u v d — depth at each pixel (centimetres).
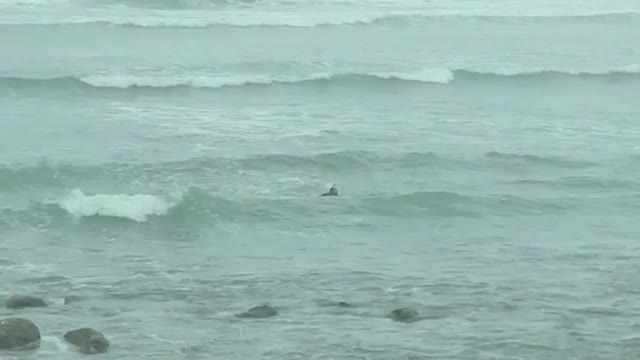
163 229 3781
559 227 3881
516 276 3319
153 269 3341
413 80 6288
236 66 6388
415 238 3725
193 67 6303
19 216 3803
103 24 7338
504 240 3712
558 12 8525
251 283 3212
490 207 4081
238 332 2812
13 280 3194
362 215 3953
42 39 6912
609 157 4788
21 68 6100
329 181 4334
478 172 4538
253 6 8356
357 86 6150
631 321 2945
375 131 5100
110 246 3581
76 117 5200
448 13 8238
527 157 4688
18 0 7906
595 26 8238
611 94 6256
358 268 3375
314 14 7975
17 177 4162
